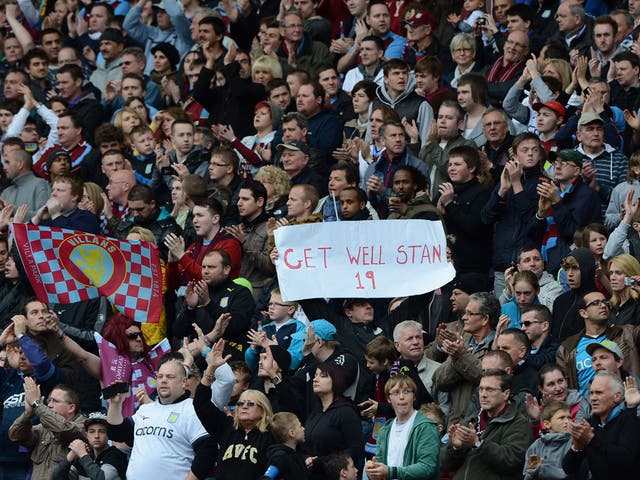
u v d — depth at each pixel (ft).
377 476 165.89
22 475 198.49
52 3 335.67
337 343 188.24
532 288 189.57
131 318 201.57
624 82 234.99
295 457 169.37
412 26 268.00
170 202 245.04
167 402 179.22
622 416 160.97
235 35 285.84
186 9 303.68
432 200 222.48
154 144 252.42
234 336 199.21
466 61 256.52
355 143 230.89
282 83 254.68
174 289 209.36
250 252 216.54
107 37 299.38
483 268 211.20
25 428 186.91
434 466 167.63
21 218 234.38
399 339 185.47
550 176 216.13
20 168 255.50
